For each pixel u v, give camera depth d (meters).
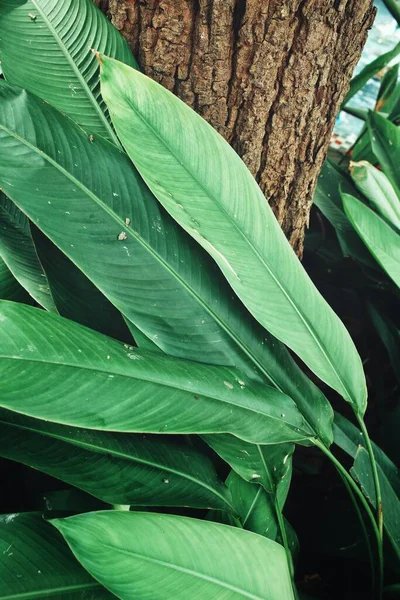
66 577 0.75
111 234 0.79
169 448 0.85
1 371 0.67
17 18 0.84
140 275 0.81
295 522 1.04
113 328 0.85
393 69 1.61
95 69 0.86
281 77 0.88
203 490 0.84
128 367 0.73
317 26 0.85
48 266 0.82
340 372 0.86
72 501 0.88
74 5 0.85
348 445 1.00
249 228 0.82
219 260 0.79
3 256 0.83
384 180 1.26
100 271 0.78
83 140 0.79
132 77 0.77
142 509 0.89
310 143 0.96
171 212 0.79
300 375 0.88
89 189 0.79
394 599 0.95
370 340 1.36
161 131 0.79
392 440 1.11
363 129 1.75
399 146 1.22
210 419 0.75
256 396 0.80
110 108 0.77
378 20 3.89
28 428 0.81
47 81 0.85
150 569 0.69
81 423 0.69
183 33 0.85
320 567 1.04
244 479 0.85
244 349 0.85
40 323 0.71
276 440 0.80
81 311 0.84
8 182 0.74
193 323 0.83
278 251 0.84
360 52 0.92
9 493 0.92
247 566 0.74
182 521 0.73
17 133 0.75
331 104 0.94
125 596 0.68
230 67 0.87
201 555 0.72
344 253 1.25
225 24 0.83
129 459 0.82
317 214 1.53
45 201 0.76
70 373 0.70
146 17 0.85
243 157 0.94
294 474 1.15
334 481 1.18
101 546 0.68
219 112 0.90
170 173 0.80
